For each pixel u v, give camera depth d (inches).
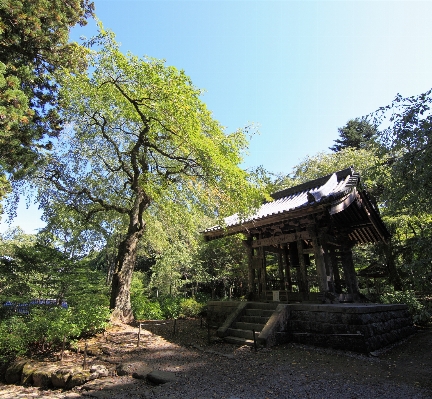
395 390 169.6
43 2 327.9
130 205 507.2
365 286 695.1
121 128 453.1
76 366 233.1
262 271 399.9
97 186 481.4
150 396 168.7
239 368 218.1
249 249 422.9
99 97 365.4
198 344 301.4
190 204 452.4
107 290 514.0
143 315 510.3
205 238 457.7
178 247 624.7
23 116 281.6
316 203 303.9
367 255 595.8
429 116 172.1
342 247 401.7
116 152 455.8
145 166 436.5
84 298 399.2
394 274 508.1
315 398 159.8
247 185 339.3
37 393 205.3
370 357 241.6
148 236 560.4
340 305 285.6
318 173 737.0
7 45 315.3
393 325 319.9
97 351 274.5
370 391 168.4
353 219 389.1
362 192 342.3
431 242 173.5
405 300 378.3
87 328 320.8
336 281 382.3
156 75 290.5
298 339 294.5
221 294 881.5
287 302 346.9
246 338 304.3
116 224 543.8
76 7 383.9
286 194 453.7
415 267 165.6
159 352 269.3
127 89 340.2
